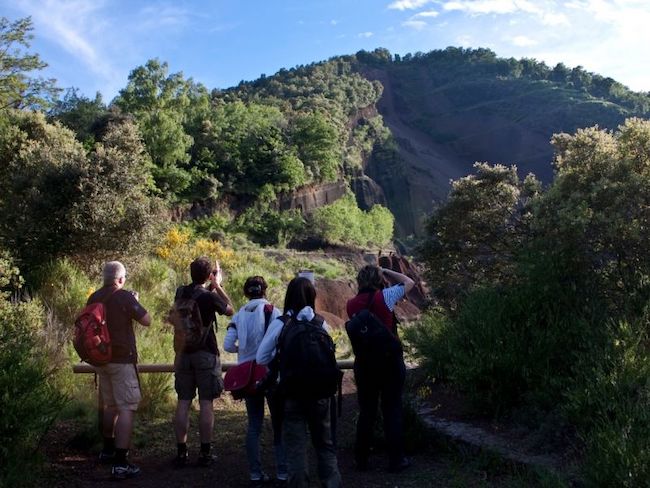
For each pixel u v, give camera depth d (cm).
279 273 2853
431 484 508
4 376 518
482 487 483
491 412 637
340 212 5238
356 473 549
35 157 1494
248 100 11188
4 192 1591
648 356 562
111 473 541
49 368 754
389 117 18375
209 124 5353
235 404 884
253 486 531
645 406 482
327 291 3219
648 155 780
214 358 582
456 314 918
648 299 640
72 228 1331
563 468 488
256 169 5428
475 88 18788
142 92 5703
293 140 6406
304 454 461
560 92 16825
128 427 545
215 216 4603
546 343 631
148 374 770
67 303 1076
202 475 557
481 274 1061
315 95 11862
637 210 717
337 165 7544
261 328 546
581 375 562
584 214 711
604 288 718
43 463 538
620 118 15012
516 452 536
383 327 548
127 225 1370
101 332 538
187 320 570
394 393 550
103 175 1407
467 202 1077
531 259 728
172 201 4484
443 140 17275
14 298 1062
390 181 11762
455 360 677
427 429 611
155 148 4381
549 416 560
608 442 437
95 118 4522
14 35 2933
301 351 461
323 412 466
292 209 5619
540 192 1061
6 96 3011
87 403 726
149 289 1355
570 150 861
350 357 1221
